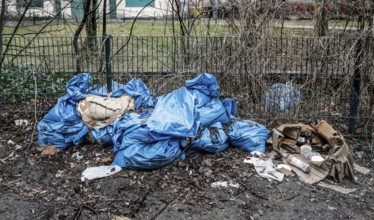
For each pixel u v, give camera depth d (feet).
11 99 17.52
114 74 17.06
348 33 16.24
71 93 14.70
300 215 10.66
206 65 16.17
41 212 10.70
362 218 10.61
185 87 14.78
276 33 16.96
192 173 12.55
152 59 17.24
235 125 14.37
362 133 15.69
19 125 16.07
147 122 12.78
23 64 18.15
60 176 12.50
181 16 20.84
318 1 17.80
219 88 16.15
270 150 14.05
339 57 15.14
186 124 12.76
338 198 11.51
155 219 10.39
